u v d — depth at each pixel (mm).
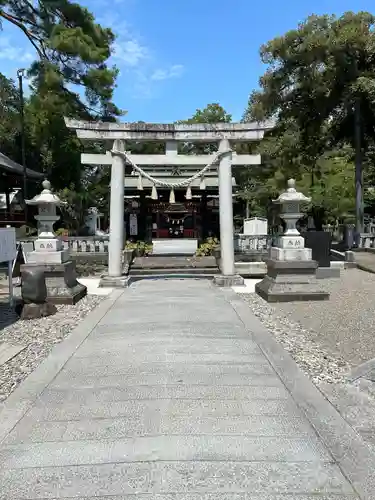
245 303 9445
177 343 6371
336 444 3502
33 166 26781
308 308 8836
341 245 22828
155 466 3213
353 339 6520
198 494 2891
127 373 5160
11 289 9562
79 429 3797
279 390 4609
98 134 11680
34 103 21422
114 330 7180
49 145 23094
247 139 11859
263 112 23641
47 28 20375
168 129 11773
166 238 34000
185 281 12914
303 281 9711
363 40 19594
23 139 22609
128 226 22391
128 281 12375
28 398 4469
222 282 12016
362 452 3387
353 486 2969
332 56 20484
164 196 20859
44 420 3982
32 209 25906
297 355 5816
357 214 21922
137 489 2953
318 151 25141
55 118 21328
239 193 31641
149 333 6953
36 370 5312
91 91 21344
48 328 7480
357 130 21953
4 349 6219
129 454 3375
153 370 5250
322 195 27875
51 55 20812
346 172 31094
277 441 3553
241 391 4590
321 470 3156
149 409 4168
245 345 6262
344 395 4500
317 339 6598
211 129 11805
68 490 2957
